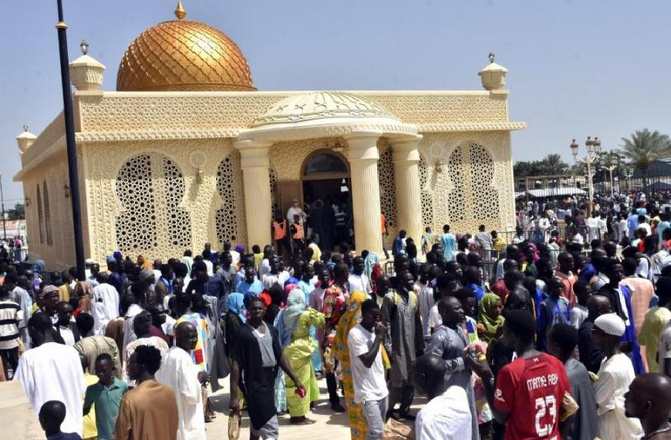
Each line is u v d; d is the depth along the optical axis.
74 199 12.42
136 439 4.88
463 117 22.80
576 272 10.15
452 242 18.17
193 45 22.39
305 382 8.30
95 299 11.04
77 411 5.90
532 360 4.54
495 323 7.69
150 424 4.95
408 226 20.80
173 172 19.30
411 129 19.92
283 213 20.78
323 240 20.39
